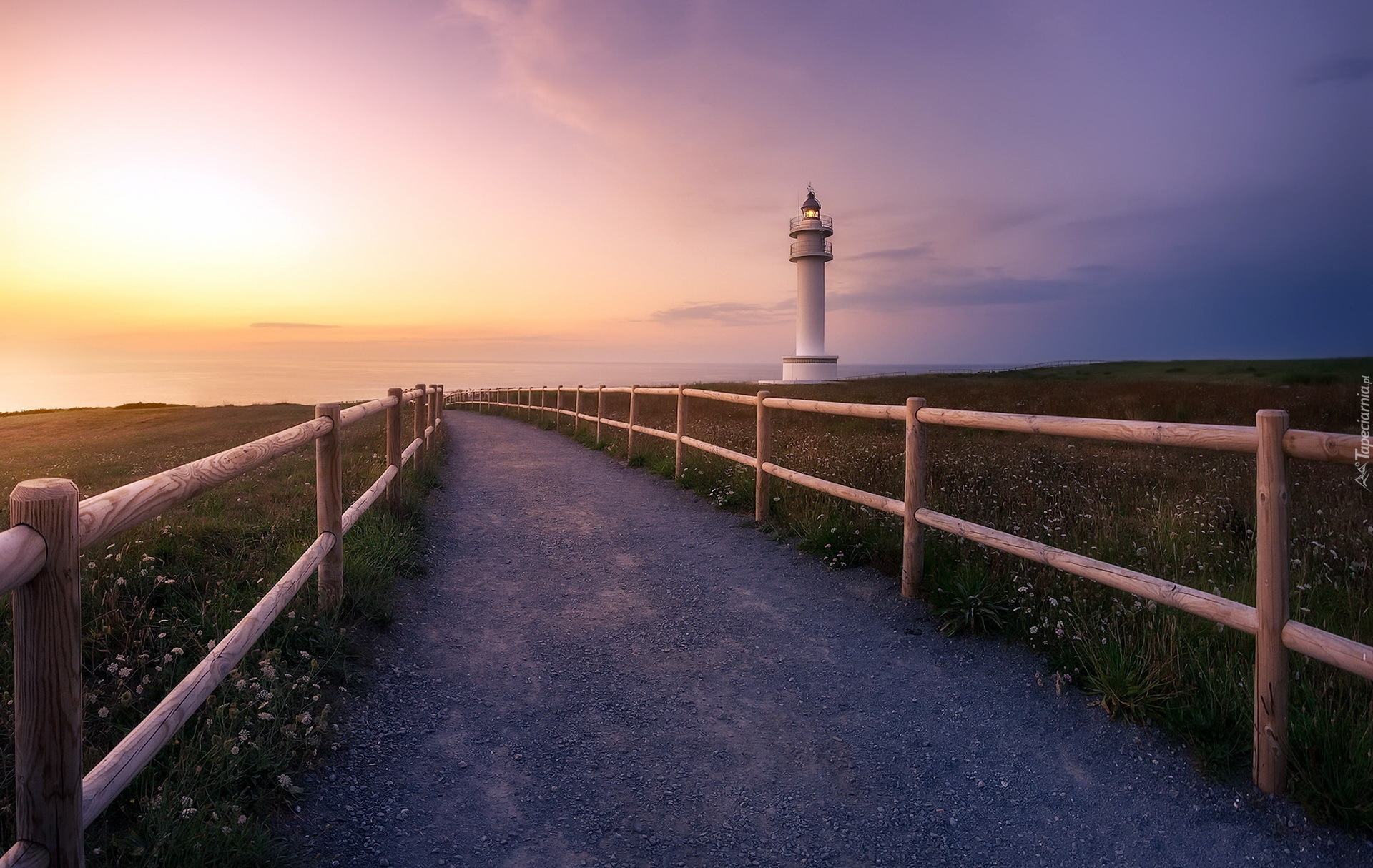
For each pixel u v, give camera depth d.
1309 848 2.46
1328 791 2.59
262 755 2.71
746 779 3.02
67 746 1.62
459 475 10.51
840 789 2.95
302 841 2.47
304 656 3.38
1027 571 4.40
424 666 3.96
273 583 4.07
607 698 3.71
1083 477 7.82
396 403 6.71
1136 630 3.59
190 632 3.40
